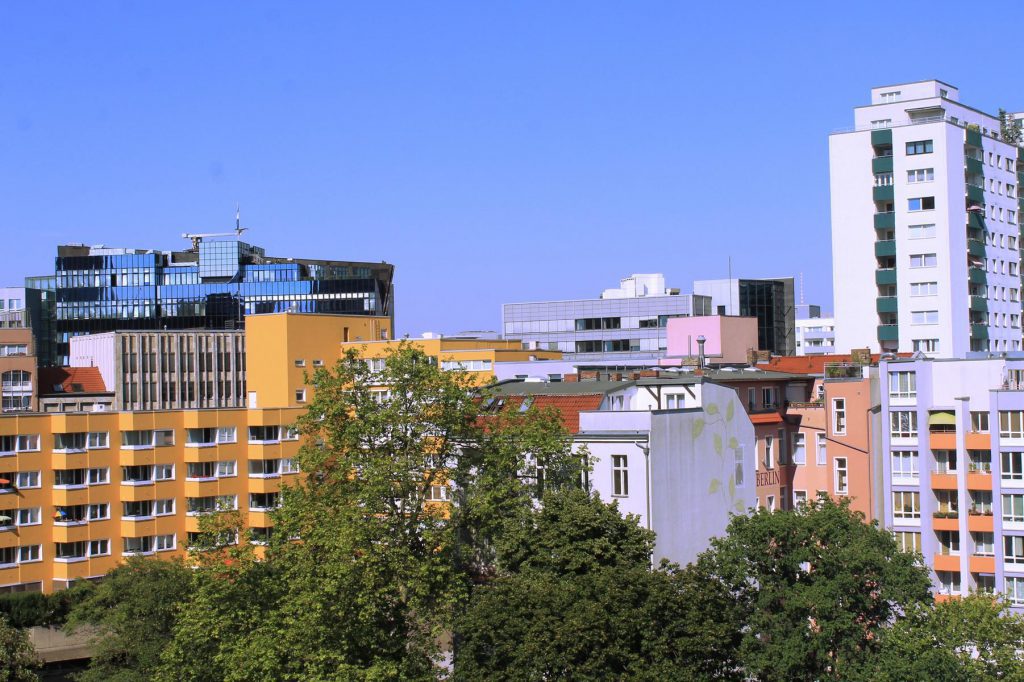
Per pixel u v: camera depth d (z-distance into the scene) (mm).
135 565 121812
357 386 104000
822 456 133250
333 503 95875
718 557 89562
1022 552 124812
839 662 85062
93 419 145375
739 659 83812
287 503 98750
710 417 109125
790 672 85312
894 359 135875
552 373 170125
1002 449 125688
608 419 104062
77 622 119688
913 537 130875
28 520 140875
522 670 79438
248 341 186125
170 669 92875
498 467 97188
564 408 111875
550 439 97312
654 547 100250
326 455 100938
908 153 198375
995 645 84062
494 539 95375
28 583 140000
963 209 199750
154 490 148250
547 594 81062
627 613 78625
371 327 193000
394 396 102562
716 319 196500
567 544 87875
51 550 142125
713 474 108750
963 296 198125
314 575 87938
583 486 101000
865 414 131875
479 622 82062
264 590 92562
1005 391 125625
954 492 129750
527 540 90312
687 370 144250
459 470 99375
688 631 80188
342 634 85000
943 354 195000
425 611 89438
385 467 93625
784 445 132875
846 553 86938
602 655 78125
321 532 89812
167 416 150000
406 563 89875
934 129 196125
